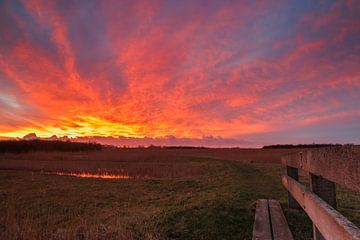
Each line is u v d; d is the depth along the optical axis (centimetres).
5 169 3023
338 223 174
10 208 1102
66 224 855
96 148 9338
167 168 2905
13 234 708
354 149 148
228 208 750
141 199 1227
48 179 2119
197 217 695
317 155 236
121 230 626
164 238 588
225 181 1573
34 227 790
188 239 583
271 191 1116
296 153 373
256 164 2945
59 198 1341
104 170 2919
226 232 600
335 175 184
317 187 296
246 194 1019
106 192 1486
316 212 247
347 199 892
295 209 714
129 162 4000
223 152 7206
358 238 139
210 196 1016
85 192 1500
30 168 3122
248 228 611
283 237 461
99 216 922
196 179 1919
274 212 634
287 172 597
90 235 618
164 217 721
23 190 1605
